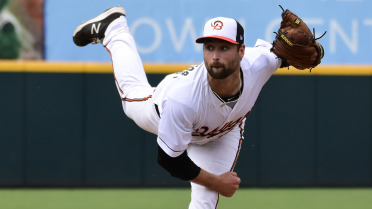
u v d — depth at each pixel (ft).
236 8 90.43
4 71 84.28
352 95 85.71
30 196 80.89
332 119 85.87
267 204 76.43
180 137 44.06
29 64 84.43
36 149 85.05
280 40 47.24
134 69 53.26
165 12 90.22
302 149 85.97
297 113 85.71
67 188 85.76
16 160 85.15
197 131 46.85
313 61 47.91
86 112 85.10
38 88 84.69
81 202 77.20
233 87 43.86
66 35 90.38
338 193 83.20
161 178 86.58
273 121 85.71
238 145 52.75
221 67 41.11
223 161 50.78
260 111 85.66
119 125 85.56
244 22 90.43
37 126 84.79
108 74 85.15
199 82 43.57
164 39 90.27
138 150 86.02
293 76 85.56
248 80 45.06
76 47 90.53
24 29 90.12
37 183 85.46
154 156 86.28
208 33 40.96
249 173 86.17
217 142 51.26
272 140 85.81
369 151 86.12
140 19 90.27
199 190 49.42
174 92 43.68
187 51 90.33
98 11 90.43
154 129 50.39
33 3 89.97
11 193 82.89
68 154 85.35
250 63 45.70
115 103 85.35
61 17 90.33
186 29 90.27
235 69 41.81
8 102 84.48
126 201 77.92
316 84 85.71
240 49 41.98
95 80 85.05
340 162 86.17
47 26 90.27
